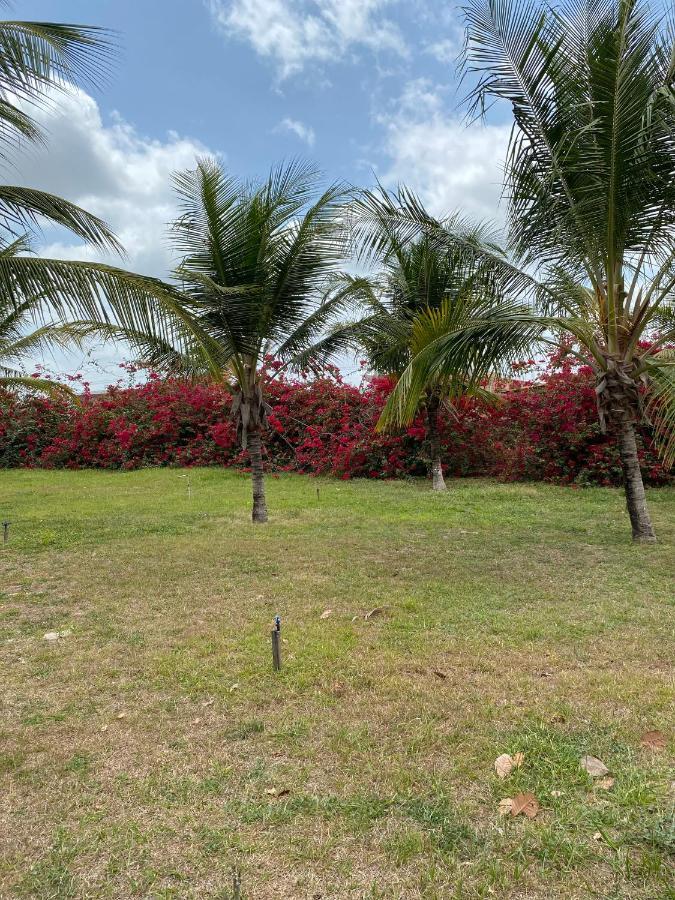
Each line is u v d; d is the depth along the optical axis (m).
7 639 4.29
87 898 1.95
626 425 7.18
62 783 2.58
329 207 7.98
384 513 9.66
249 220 7.73
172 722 3.08
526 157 6.56
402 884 1.99
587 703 3.14
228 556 6.73
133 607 4.98
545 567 6.11
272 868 2.06
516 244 7.05
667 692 3.23
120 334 8.24
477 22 6.20
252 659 3.83
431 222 7.62
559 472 12.66
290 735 2.92
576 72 6.05
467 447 14.06
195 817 2.34
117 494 12.31
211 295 7.83
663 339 7.05
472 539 7.54
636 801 2.34
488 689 3.34
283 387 16.17
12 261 5.34
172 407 17.56
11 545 7.41
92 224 5.70
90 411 17.92
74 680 3.60
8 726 3.06
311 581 5.69
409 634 4.21
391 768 2.62
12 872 2.08
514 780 2.51
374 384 14.70
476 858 2.09
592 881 1.97
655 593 5.14
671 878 1.97
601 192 6.29
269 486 13.32
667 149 5.84
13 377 11.95
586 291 7.15
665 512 9.27
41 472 17.22
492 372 7.75
